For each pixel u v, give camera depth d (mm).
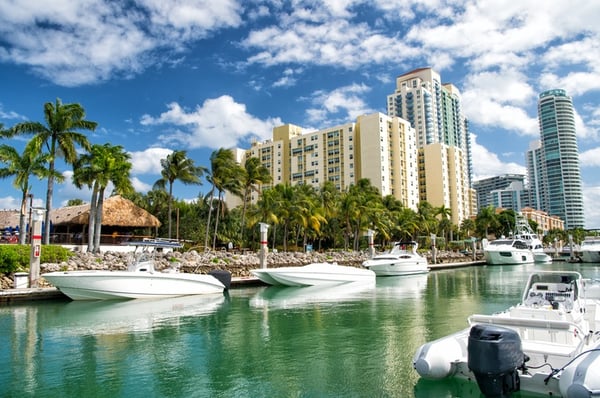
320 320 17047
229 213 64750
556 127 189000
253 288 29234
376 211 65688
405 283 33531
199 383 9711
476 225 100000
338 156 102625
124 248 40531
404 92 162750
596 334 9891
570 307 10617
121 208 45938
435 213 89750
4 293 21156
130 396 8992
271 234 70125
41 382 9875
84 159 36062
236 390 9242
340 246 78062
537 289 11836
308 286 30141
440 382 8727
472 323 9344
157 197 62000
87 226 45031
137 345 13148
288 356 11789
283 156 111250
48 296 22203
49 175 33062
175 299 23156
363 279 32625
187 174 44281
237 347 12828
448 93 174125
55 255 28266
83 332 14992
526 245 62719
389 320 16906
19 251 25656
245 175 51281
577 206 184000
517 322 8805
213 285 25453
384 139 99000
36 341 13695
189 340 13781
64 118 34594
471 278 38062
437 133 162750
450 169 120250
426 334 14305
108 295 21875
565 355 7895
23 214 32875
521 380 7734
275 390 9195
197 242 56281
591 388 6512
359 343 13148
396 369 10406
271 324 16297
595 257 63781
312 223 56000
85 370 10711
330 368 10617
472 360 7512
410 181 104375
